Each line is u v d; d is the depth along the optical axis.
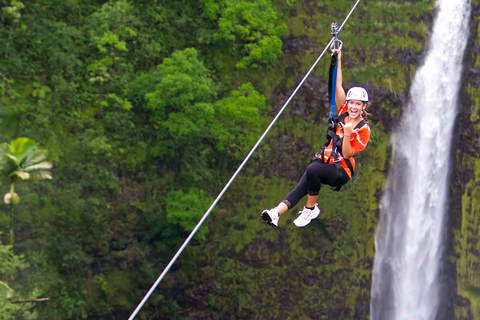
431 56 51.59
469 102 53.03
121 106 44.69
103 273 44.53
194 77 43.12
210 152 48.44
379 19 50.34
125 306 45.12
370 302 52.50
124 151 44.84
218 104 44.91
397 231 52.94
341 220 50.41
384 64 50.28
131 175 45.69
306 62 50.19
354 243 51.25
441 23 51.44
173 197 45.47
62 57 42.03
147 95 42.69
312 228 50.62
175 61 43.12
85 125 43.34
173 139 46.28
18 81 40.75
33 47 41.53
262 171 50.00
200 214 45.06
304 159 50.81
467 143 53.56
